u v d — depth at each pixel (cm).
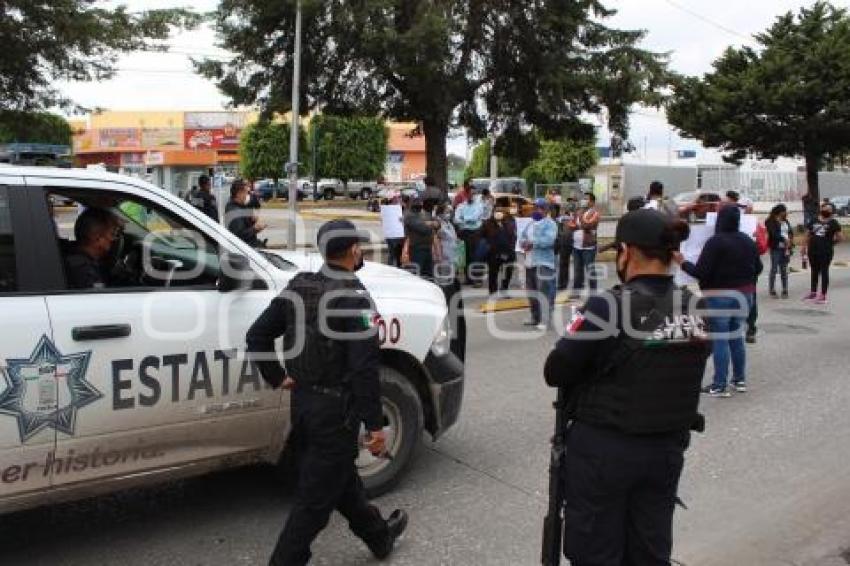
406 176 8106
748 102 2842
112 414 387
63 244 413
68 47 1366
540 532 447
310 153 6438
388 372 479
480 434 618
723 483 527
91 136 7331
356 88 1812
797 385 788
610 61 1861
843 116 2767
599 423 294
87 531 445
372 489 482
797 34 2920
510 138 2019
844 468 557
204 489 502
